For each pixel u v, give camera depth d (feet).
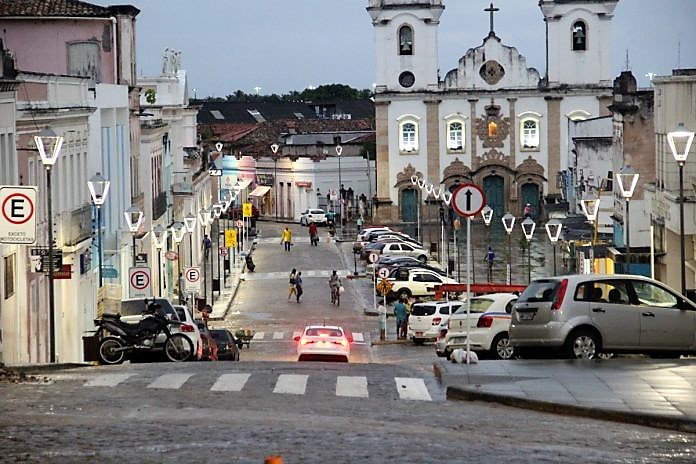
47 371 172.45
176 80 591.37
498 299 228.22
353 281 529.86
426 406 138.21
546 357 180.75
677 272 336.29
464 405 139.64
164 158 517.55
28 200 186.80
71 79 308.60
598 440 112.57
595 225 363.56
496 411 134.31
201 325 261.03
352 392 149.28
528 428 120.57
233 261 601.62
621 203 419.74
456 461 97.60
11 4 404.77
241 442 105.70
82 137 312.29
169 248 492.54
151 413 127.13
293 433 111.24
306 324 400.88
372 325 398.83
